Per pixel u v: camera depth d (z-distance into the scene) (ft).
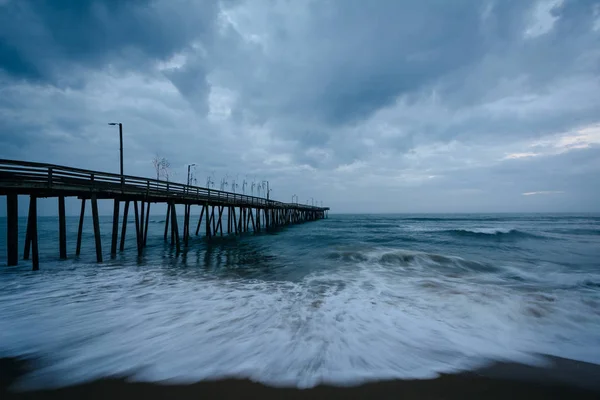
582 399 10.99
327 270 36.09
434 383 11.84
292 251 54.60
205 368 12.76
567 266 39.09
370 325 17.83
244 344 15.07
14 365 13.01
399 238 81.20
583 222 183.11
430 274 33.88
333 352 14.30
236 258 46.14
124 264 39.52
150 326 17.49
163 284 28.30
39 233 114.62
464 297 23.67
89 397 10.71
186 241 60.95
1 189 31.91
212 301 22.68
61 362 13.28
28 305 21.43
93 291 25.49
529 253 52.21
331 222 215.51
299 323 18.07
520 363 13.60
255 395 10.81
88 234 106.93
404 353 14.35
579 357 14.25
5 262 39.86
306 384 11.57
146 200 51.47
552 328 17.57
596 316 19.33
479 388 11.53
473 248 59.98
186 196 55.42
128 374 12.28
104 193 41.34
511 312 20.07
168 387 11.32
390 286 27.78
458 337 16.28
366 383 11.71
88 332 16.60
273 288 26.96
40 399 10.61
